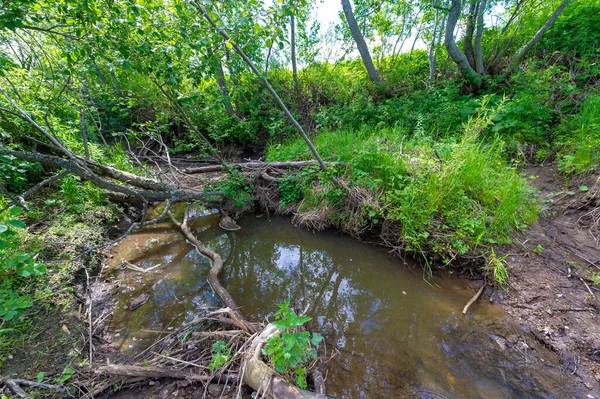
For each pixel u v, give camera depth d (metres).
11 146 3.64
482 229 3.34
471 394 2.03
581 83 5.62
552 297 2.67
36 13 2.53
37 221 3.56
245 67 3.88
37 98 3.74
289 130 7.58
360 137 5.43
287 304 1.89
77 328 2.43
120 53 3.05
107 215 4.21
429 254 3.51
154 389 1.95
